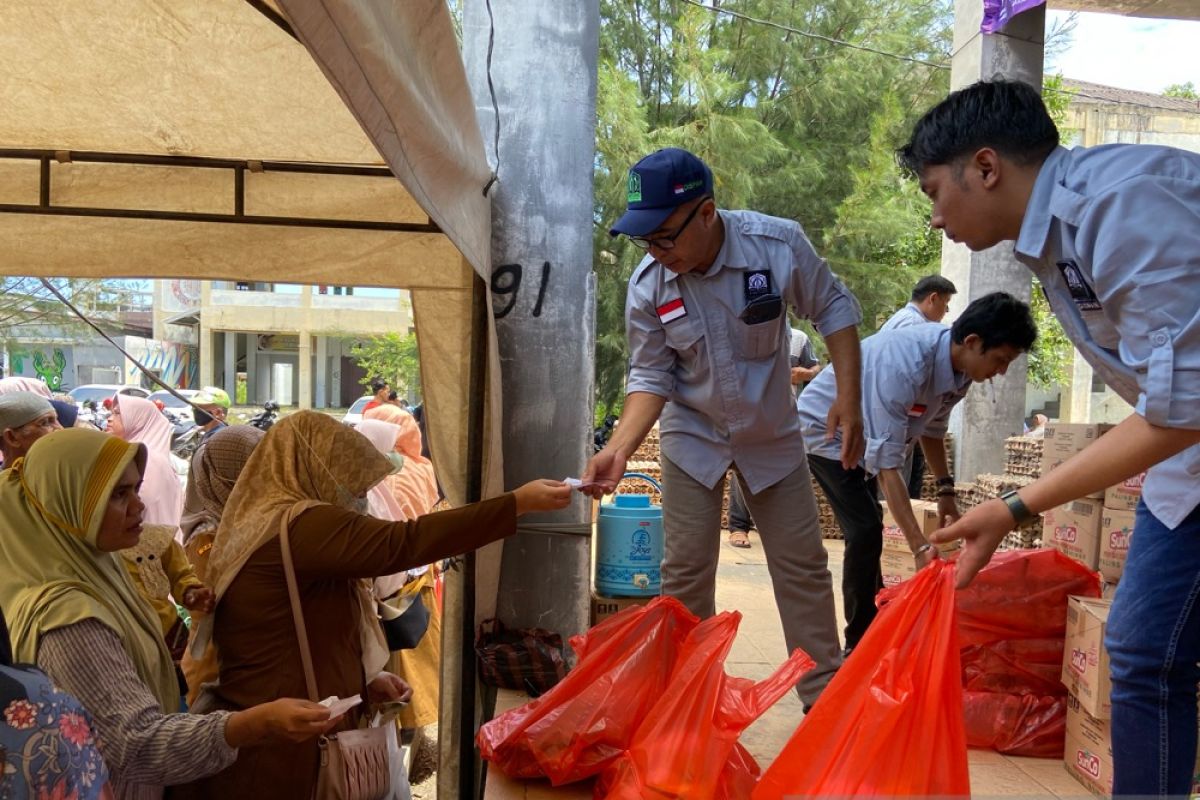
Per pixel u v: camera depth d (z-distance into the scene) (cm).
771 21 1438
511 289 373
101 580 215
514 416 375
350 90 152
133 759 194
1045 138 184
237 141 330
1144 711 194
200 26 256
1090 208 171
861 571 374
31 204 346
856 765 178
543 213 372
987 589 304
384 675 278
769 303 284
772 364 292
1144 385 167
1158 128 1614
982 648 305
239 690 241
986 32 702
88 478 210
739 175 1262
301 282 372
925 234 1435
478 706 366
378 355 2384
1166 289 162
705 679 215
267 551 242
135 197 350
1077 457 174
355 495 258
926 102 1492
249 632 242
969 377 338
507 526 249
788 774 191
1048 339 1359
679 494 306
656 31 1458
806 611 304
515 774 250
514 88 370
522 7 369
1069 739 280
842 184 1371
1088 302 180
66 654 196
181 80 286
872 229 1291
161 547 313
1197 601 187
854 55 1438
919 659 182
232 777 235
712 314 285
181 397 414
